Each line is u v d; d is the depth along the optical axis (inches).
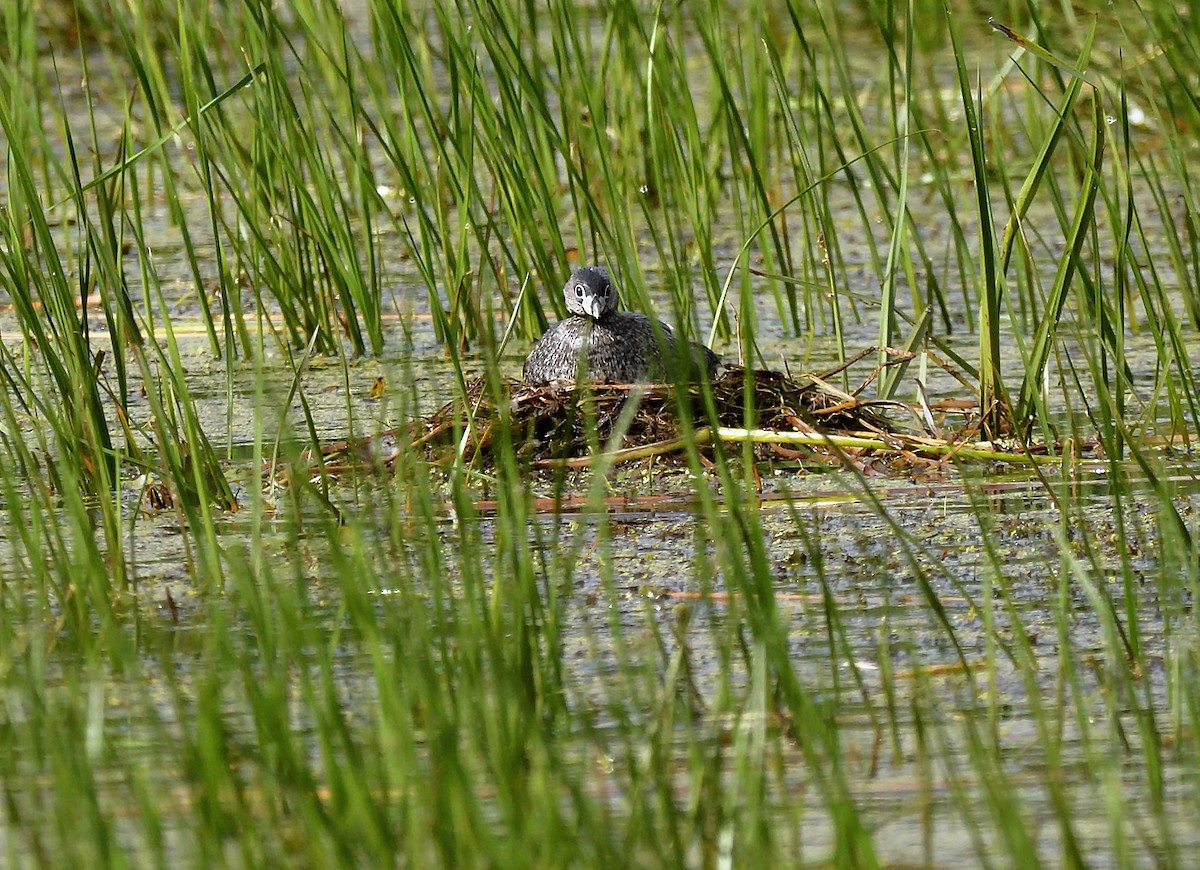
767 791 267.1
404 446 355.3
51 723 260.8
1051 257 628.1
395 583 346.6
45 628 335.3
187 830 245.8
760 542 272.5
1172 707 283.3
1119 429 380.8
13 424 402.3
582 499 418.0
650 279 623.8
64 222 522.0
